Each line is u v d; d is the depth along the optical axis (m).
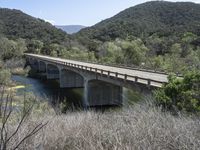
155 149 3.38
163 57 61.94
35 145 3.37
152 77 25.83
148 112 5.14
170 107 10.40
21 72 72.06
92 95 35.38
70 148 3.80
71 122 5.07
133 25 154.50
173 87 10.99
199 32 110.69
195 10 173.75
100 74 30.36
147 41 96.50
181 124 4.31
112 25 160.50
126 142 3.64
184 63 41.69
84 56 82.44
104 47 87.62
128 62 65.56
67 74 54.03
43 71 82.94
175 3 189.75
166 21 175.25
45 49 121.00
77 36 168.00
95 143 3.76
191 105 10.00
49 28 169.50
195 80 10.90
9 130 3.62
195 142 3.43
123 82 24.56
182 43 79.00
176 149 3.38
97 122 4.97
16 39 131.38
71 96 43.53
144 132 3.87
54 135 3.99
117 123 4.68
